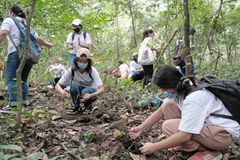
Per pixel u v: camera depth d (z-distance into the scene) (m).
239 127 3.16
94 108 5.20
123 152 3.56
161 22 9.79
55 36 7.47
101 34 11.21
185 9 4.39
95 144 3.76
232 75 7.25
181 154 3.39
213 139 3.12
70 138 3.95
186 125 3.02
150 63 7.89
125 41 14.16
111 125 4.23
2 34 4.93
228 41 9.59
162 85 3.15
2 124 3.94
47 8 6.45
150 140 3.91
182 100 3.21
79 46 7.00
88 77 5.11
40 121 4.27
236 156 3.53
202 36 7.78
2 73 6.11
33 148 3.57
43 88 7.09
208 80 3.23
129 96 5.88
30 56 5.04
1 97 5.13
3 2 6.30
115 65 8.98
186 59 4.52
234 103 3.12
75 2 7.19
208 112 3.09
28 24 3.76
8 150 3.37
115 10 12.20
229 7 8.37
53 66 6.84
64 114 5.13
